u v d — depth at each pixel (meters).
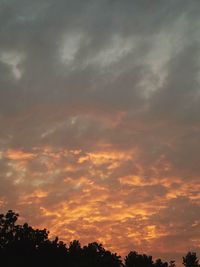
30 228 64.81
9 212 64.06
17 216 64.25
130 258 73.44
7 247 62.50
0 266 61.75
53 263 64.38
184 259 70.06
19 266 62.03
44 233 65.50
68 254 66.94
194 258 69.62
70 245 68.38
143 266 72.81
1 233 63.16
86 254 68.31
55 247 65.56
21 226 64.38
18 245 62.75
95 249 69.38
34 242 64.38
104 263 68.69
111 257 69.94
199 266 69.31
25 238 63.75
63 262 65.31
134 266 72.94
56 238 66.50
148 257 73.56
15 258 62.00
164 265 73.81
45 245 64.81
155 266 73.69
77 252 68.06
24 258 62.53
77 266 66.19
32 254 63.22
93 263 67.56
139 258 73.31
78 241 69.19
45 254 63.94
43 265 63.62
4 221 63.53
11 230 63.75
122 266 73.12
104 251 69.88
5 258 61.84
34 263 63.06
